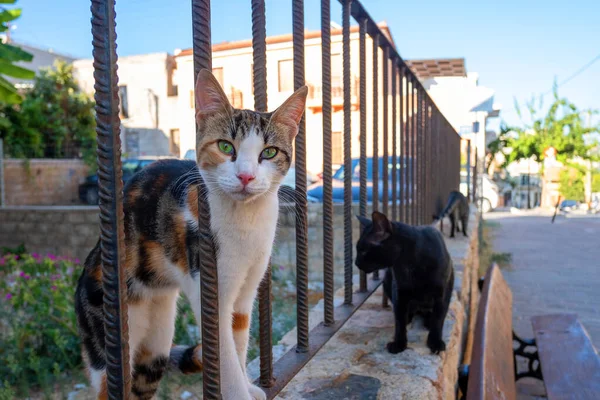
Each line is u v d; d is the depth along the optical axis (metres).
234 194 0.37
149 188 0.44
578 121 6.50
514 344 1.21
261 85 0.40
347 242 0.62
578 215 5.05
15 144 3.92
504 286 1.06
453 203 1.39
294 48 0.43
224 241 0.38
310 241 1.89
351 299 0.64
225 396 0.38
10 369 0.94
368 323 0.64
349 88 0.58
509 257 2.39
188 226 0.39
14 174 3.75
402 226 0.56
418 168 0.98
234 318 0.43
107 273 0.24
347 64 0.57
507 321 0.85
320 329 0.54
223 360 0.38
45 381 0.88
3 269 1.50
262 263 0.41
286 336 0.64
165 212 0.42
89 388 0.94
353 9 0.59
